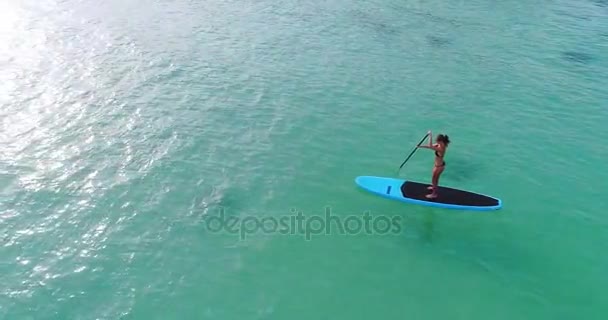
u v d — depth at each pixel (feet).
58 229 52.42
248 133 71.82
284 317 45.39
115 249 50.78
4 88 76.54
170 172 62.44
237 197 59.47
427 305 47.78
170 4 122.01
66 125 69.51
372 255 53.01
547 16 131.95
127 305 45.09
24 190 57.06
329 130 74.38
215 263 50.37
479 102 86.22
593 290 50.47
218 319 44.65
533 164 70.38
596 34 120.67
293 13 123.75
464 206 60.08
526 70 99.91
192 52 96.27
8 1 110.73
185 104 77.77
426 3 138.41
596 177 68.39
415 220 58.34
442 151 58.13
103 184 59.31
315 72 92.48
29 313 43.47
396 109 81.76
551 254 54.75
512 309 47.93
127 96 78.43
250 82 86.58
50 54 89.35
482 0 143.43
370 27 117.60
